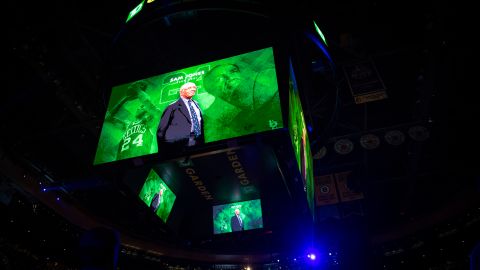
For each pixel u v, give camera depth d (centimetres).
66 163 1395
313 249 1514
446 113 1297
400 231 1872
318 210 1380
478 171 1480
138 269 1928
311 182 765
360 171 1521
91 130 1262
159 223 747
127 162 588
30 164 1333
